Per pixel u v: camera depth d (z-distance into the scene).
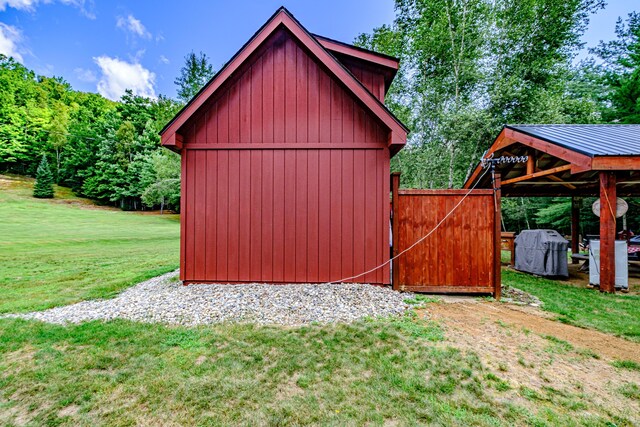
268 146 5.02
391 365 2.55
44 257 9.27
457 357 2.67
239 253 5.02
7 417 1.98
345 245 4.95
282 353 2.76
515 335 3.14
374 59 5.84
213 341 3.00
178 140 4.91
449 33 12.14
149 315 3.71
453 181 12.67
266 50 5.07
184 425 1.90
